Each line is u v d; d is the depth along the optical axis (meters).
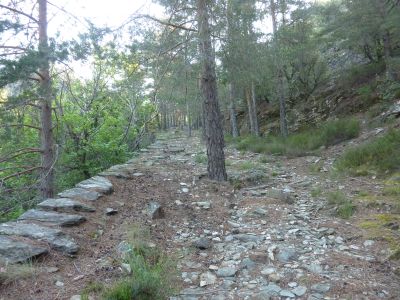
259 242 5.31
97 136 16.41
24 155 14.29
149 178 8.83
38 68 9.23
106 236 5.24
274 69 15.04
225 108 30.55
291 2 16.72
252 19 9.05
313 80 21.58
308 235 5.55
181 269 4.54
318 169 10.33
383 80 15.88
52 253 4.43
